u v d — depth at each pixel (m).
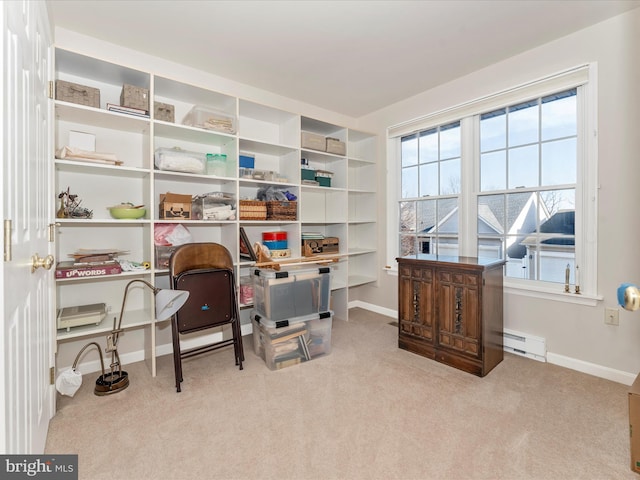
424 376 2.27
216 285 2.38
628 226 2.10
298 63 2.74
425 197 3.42
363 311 4.00
